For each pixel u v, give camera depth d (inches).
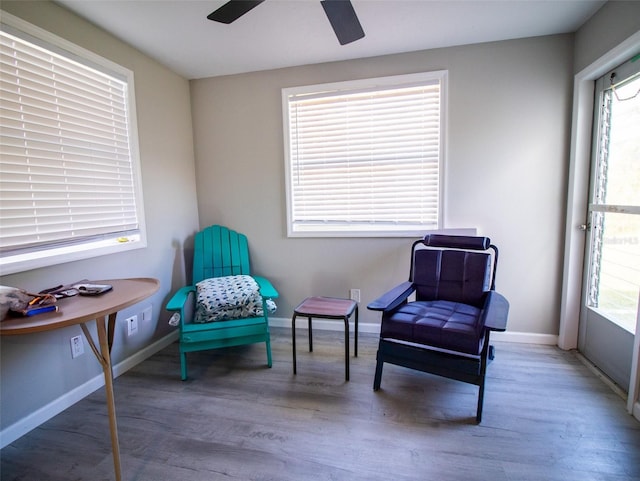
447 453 56.8
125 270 87.0
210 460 56.4
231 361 91.9
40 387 66.7
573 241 88.9
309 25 80.0
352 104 103.1
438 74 94.6
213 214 117.4
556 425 62.9
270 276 115.9
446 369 67.2
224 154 114.2
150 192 95.9
